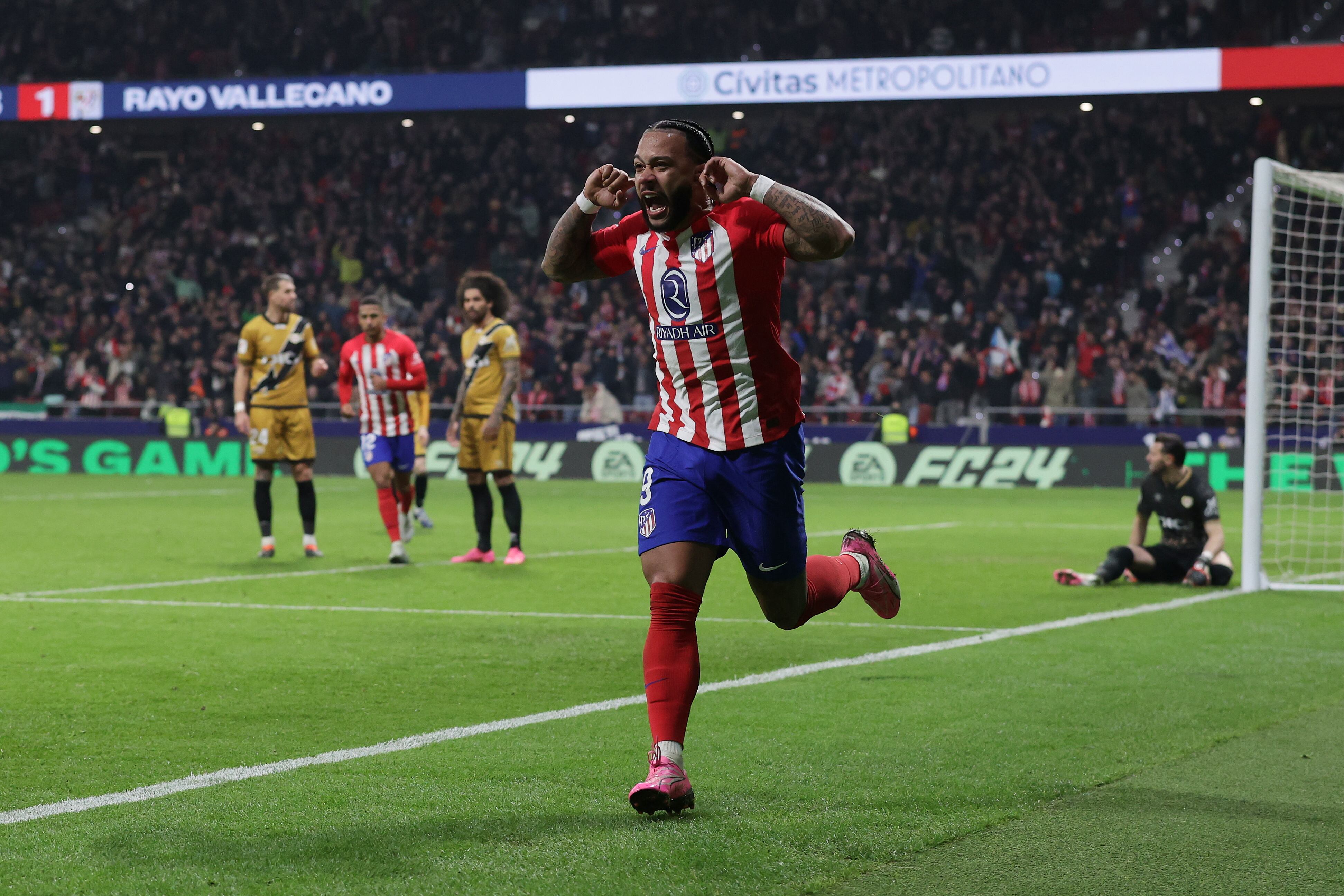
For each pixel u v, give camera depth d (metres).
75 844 4.46
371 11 42.12
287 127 43.12
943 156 39.47
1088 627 9.72
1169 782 5.44
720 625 9.83
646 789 4.68
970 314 35.59
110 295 41.00
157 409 36.28
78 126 43.25
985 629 9.70
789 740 6.11
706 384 5.04
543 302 38.78
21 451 33.97
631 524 19.56
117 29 42.75
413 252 40.47
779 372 5.07
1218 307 34.53
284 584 12.08
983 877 4.24
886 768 5.61
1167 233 37.62
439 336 36.72
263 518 14.38
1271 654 8.55
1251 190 37.72
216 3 42.25
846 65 34.94
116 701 6.96
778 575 5.24
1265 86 32.81
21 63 43.06
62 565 13.64
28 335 39.94
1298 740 6.19
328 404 36.16
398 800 5.04
